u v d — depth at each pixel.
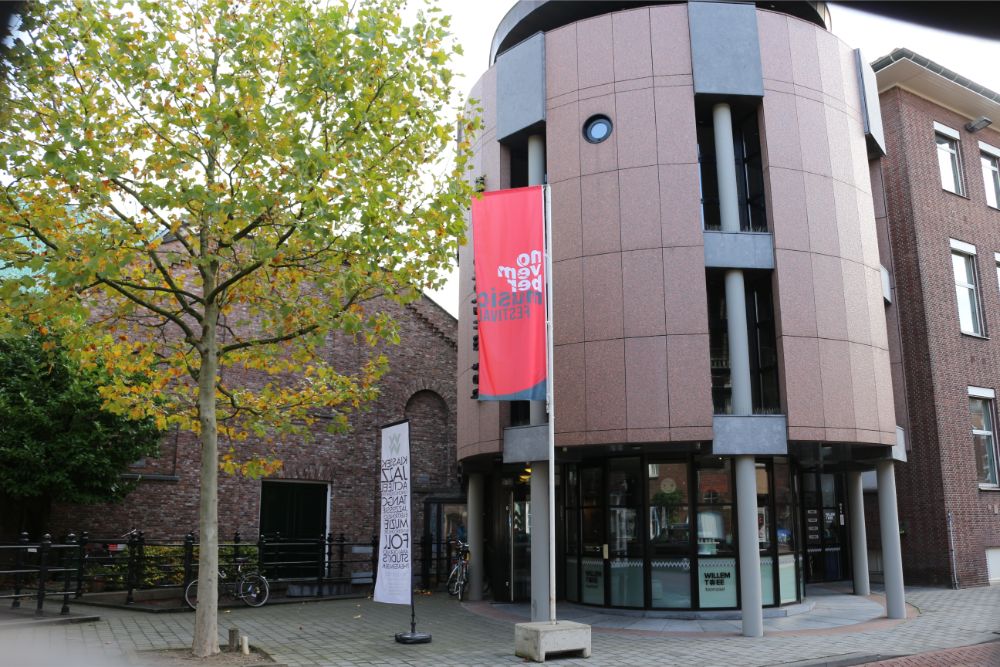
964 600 17.28
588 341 14.12
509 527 17.45
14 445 15.23
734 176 14.48
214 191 9.80
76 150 9.30
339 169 10.37
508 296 12.77
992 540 20.86
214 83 10.77
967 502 20.52
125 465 16.53
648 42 14.71
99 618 12.78
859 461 16.95
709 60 14.52
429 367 24.12
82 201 9.95
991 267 23.17
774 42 14.91
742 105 14.95
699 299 13.70
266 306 12.30
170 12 10.44
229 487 20.09
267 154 10.11
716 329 15.66
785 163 14.47
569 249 14.62
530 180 15.66
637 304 13.88
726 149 14.52
